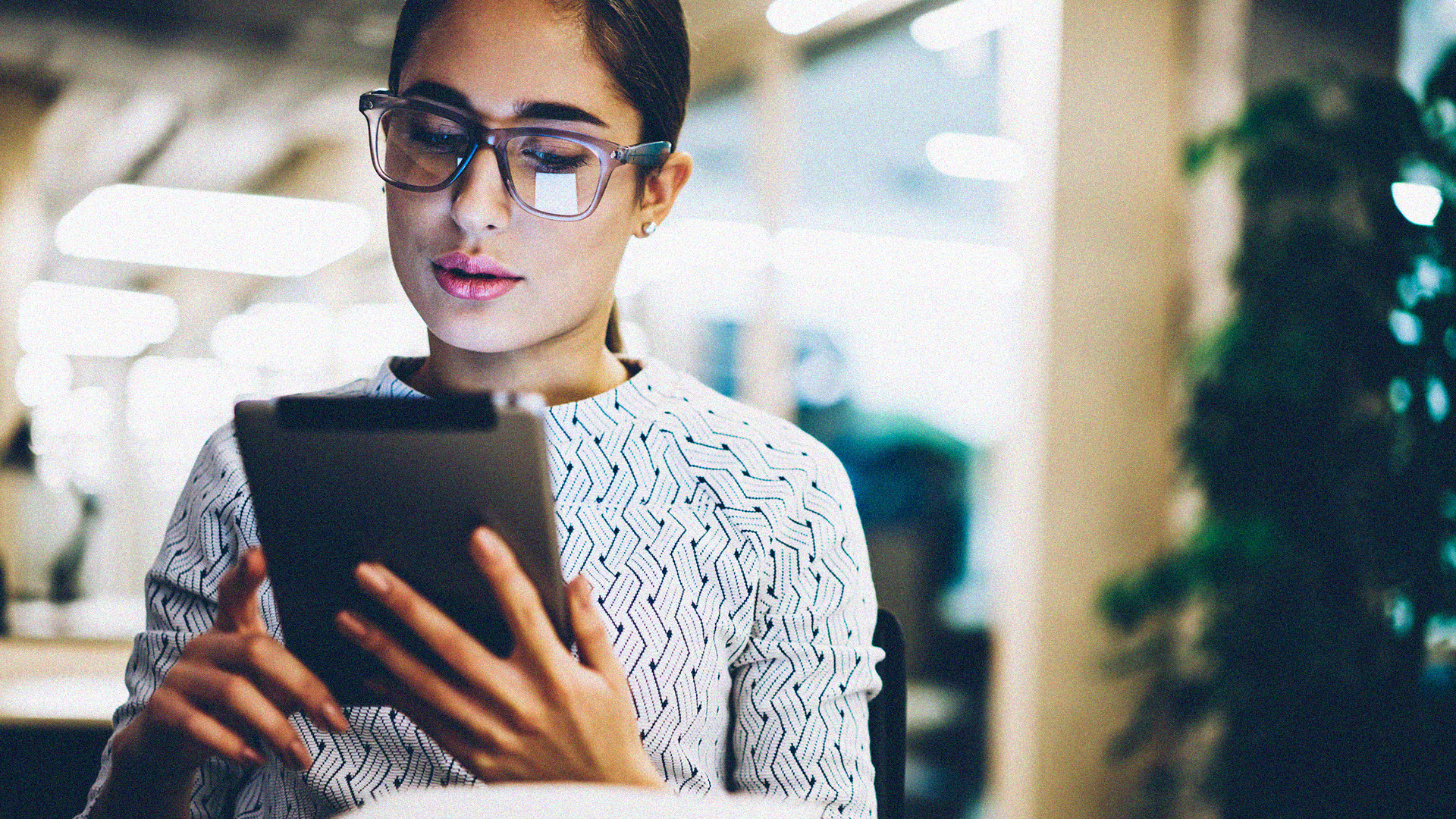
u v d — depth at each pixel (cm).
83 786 208
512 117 74
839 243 395
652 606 80
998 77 363
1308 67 316
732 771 87
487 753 60
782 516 84
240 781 87
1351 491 253
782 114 408
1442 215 250
